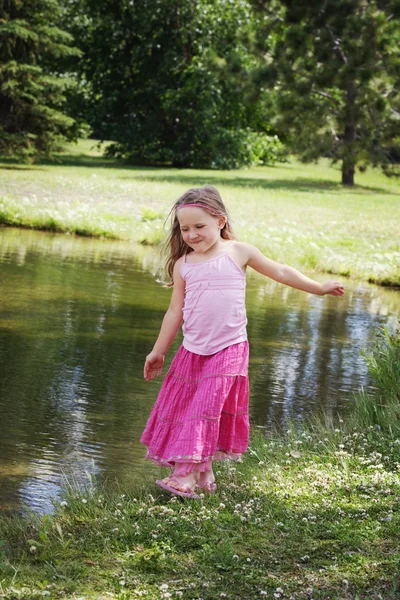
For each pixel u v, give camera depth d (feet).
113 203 65.57
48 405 19.80
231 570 11.10
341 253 51.29
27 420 18.62
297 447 16.90
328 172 135.44
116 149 125.90
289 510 13.14
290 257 47.83
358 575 10.95
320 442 16.87
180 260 14.49
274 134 147.54
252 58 118.73
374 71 91.71
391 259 48.01
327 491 14.12
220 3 122.21
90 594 10.50
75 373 22.70
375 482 14.48
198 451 13.35
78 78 128.06
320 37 94.17
